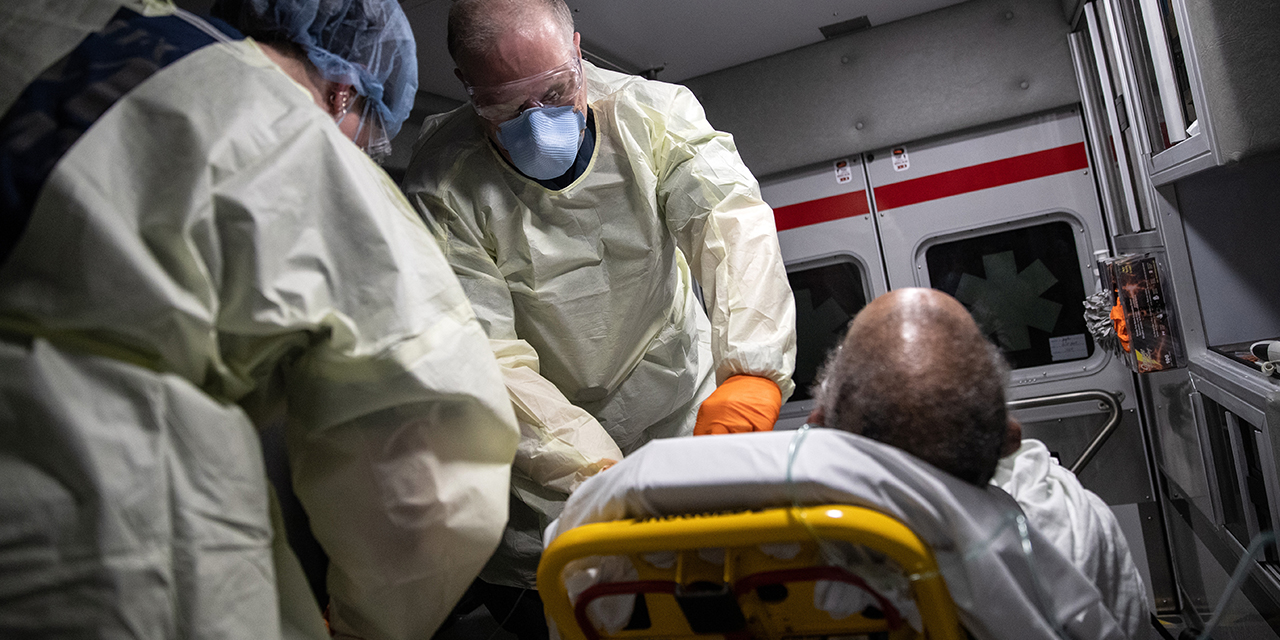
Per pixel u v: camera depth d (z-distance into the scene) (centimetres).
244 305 103
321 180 112
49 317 95
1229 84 182
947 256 408
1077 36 359
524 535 227
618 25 332
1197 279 244
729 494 110
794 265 425
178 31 112
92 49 105
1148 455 384
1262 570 203
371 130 169
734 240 214
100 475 94
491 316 214
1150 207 262
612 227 225
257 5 136
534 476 191
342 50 149
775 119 404
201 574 99
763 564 112
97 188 96
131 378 97
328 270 111
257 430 122
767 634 117
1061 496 139
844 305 423
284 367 121
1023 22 371
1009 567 109
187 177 100
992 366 114
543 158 200
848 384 118
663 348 248
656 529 108
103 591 94
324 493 121
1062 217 388
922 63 383
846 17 362
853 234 414
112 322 96
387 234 116
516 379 193
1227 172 238
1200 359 244
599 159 222
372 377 114
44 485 93
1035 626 104
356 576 125
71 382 95
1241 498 224
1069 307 393
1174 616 370
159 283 97
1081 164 382
